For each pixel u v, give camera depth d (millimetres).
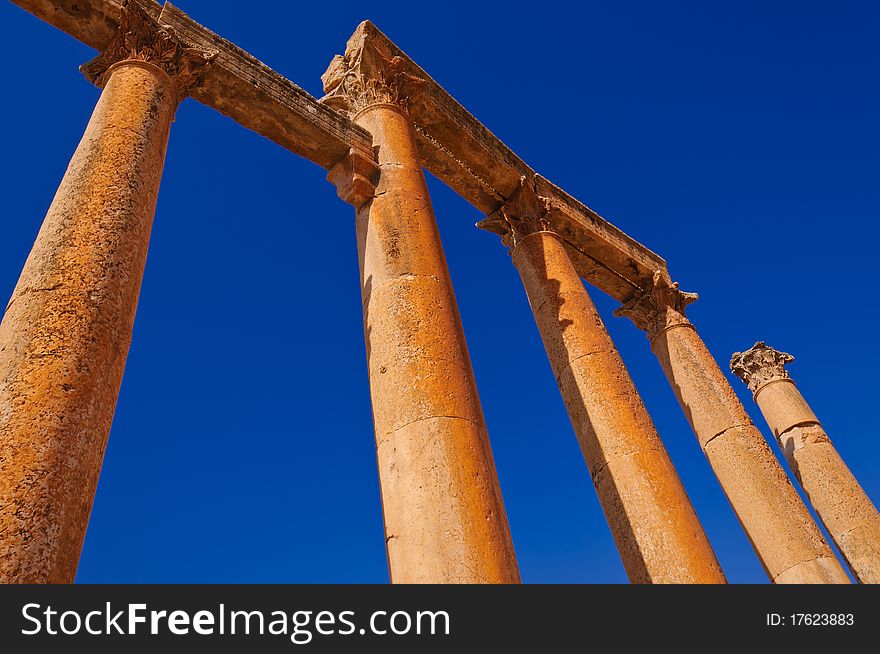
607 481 12195
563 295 14734
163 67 10773
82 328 6699
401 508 7953
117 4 10977
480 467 8180
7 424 5793
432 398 8719
